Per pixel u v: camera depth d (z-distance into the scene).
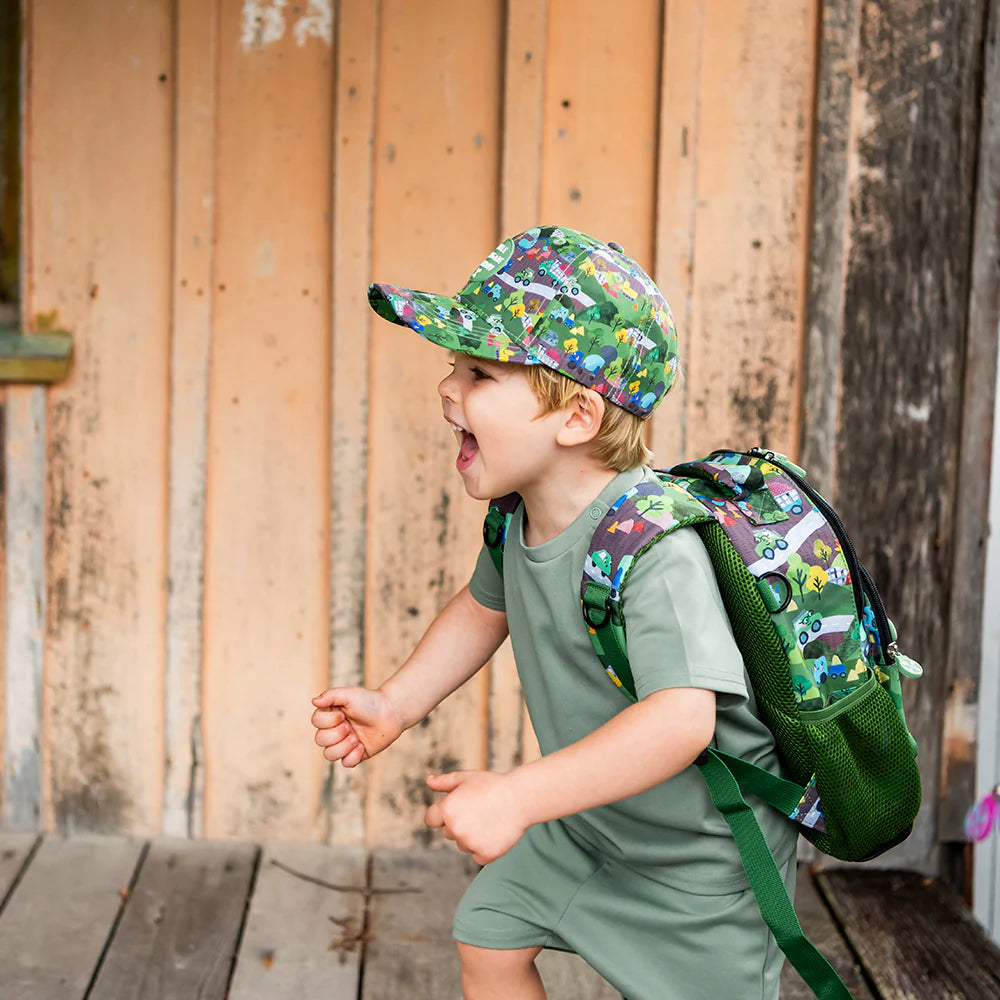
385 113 2.75
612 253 1.58
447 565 2.88
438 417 2.84
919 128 2.76
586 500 1.58
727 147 2.77
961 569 2.87
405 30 2.72
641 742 1.42
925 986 2.45
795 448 2.87
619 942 1.71
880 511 2.87
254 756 2.93
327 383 2.83
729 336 2.83
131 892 2.69
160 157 2.76
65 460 2.84
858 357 2.83
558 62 2.74
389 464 2.85
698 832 1.63
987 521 2.86
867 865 2.95
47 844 2.88
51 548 2.87
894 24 2.73
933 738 2.92
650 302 1.57
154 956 2.43
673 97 2.75
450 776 1.41
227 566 2.88
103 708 2.91
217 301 2.80
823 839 1.67
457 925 1.79
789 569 1.54
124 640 2.90
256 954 2.46
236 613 2.89
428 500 2.86
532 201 2.77
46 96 2.74
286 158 2.76
